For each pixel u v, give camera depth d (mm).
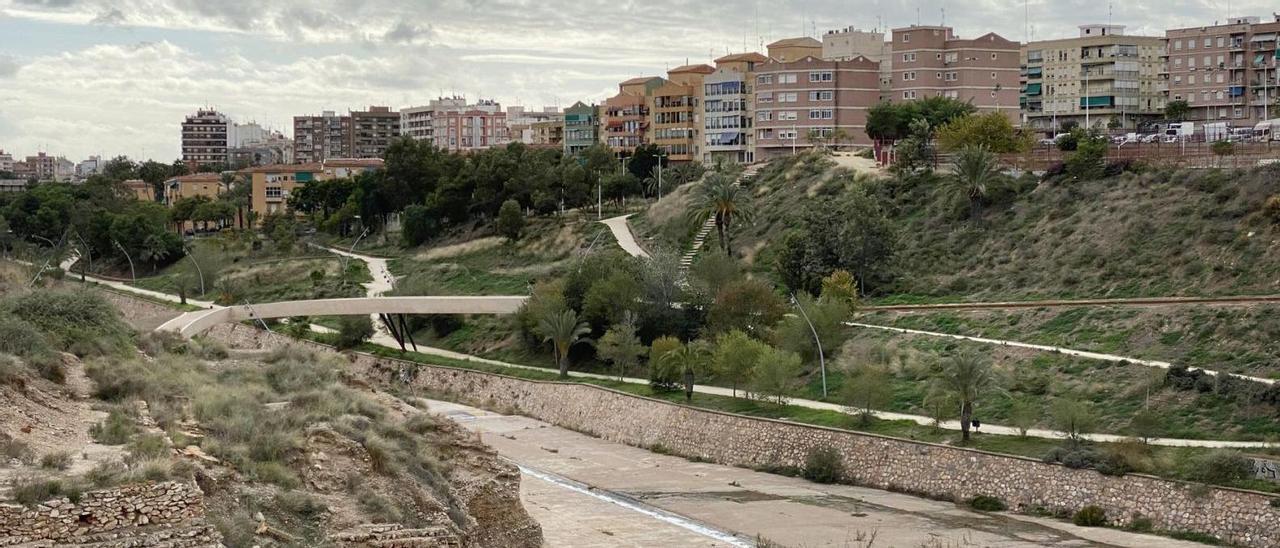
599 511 92438
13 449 53312
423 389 146625
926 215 164625
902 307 139000
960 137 177250
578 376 138375
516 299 153000
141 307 193625
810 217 155750
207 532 50750
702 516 91188
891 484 99625
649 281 145625
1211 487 84438
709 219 187500
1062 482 91000
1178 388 103188
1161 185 146875
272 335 166250
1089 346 117562
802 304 132750
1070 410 96375
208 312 149750
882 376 109938
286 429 65188
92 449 56312
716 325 138125
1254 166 144750
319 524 57906
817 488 100812
